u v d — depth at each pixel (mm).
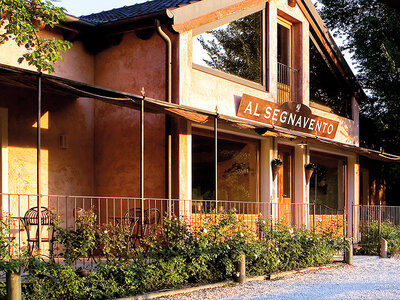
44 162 10406
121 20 10438
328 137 15508
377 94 19234
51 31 10617
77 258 7098
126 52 10969
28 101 10234
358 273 10805
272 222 10898
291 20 14680
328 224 13172
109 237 7555
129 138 10906
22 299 6324
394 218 15930
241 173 12688
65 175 10742
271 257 10055
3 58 9602
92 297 7137
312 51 15594
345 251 12344
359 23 21266
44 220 8828
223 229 9320
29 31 6852
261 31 13234
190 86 10688
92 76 11352
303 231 11508
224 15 11656
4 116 9773
